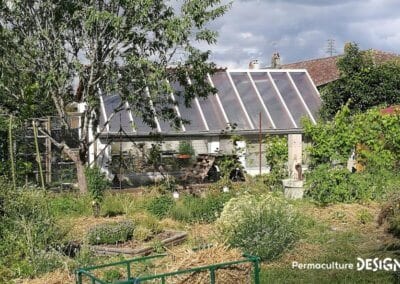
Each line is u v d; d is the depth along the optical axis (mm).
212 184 17984
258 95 24859
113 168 20578
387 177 16281
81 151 17312
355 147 17391
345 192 15312
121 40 15984
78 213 14141
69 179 18984
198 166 20625
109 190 17078
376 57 34250
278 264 9359
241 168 19688
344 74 24875
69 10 15805
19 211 9914
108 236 11055
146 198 15648
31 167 17281
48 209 10430
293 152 17016
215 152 21703
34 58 16031
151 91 16312
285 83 26047
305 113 24672
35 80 16438
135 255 10336
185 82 17469
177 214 13625
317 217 13234
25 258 9328
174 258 7125
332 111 24516
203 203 13984
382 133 17375
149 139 21438
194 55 16688
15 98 16500
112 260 9812
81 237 11438
